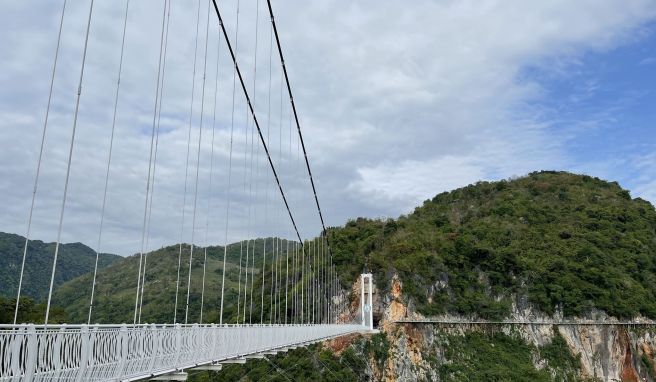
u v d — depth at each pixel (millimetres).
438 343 56000
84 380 7160
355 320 54969
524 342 60000
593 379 58500
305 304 39969
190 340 10719
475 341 58281
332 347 47281
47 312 8461
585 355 60219
